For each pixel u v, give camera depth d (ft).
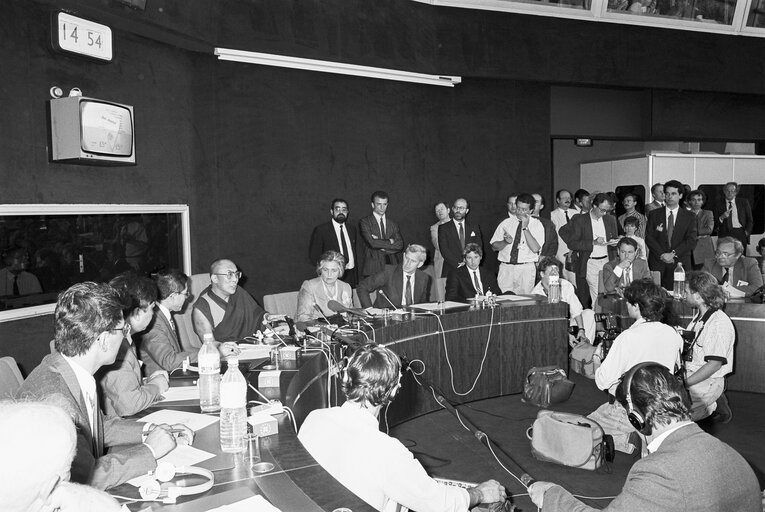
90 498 3.99
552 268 19.12
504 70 26.48
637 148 38.50
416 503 6.22
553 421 13.39
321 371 11.22
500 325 17.83
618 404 13.85
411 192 26.27
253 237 22.27
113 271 17.62
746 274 20.44
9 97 14.51
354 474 6.21
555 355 18.66
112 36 17.42
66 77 16.03
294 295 18.63
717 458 6.09
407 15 24.34
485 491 7.37
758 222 30.14
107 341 6.59
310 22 21.74
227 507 5.28
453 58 25.58
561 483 12.35
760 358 18.30
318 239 21.85
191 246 20.48
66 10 15.80
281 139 22.80
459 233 22.48
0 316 13.99
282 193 22.93
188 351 11.87
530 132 28.60
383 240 21.71
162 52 19.31
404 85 25.89
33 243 15.17
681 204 26.81
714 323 14.35
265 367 10.08
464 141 27.37
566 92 29.53
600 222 24.23
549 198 29.22
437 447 14.39
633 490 6.15
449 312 16.97
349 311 15.42
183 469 6.00
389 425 15.48
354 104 24.64
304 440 6.76
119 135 16.30
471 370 17.43
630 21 27.66
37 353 15.03
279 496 5.55
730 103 31.65
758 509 6.13
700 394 14.39
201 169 20.89
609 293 21.01
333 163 24.20
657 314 12.92
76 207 16.12
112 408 7.98
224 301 13.93
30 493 3.53
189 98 20.43
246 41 20.39
